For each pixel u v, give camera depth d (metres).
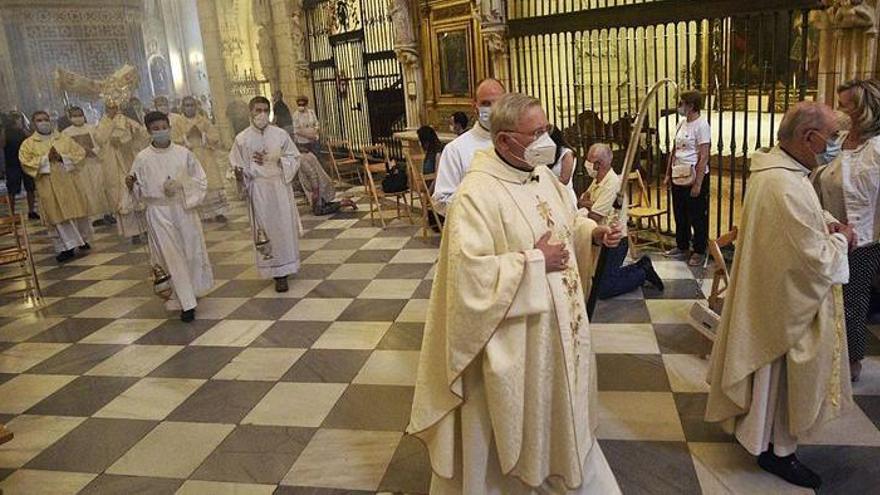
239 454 3.28
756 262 2.55
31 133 7.15
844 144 3.29
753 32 9.25
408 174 8.12
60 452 3.45
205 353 4.57
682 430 3.15
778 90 9.41
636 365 3.84
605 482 2.46
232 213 6.78
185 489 3.03
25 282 6.79
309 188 8.77
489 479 2.33
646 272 4.98
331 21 10.54
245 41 5.62
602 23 6.26
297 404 3.73
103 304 5.91
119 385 4.19
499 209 2.15
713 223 6.57
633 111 8.73
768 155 2.56
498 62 7.78
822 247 2.40
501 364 2.11
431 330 2.33
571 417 2.21
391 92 10.16
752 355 2.57
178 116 5.48
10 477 3.25
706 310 3.72
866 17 4.47
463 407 2.28
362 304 5.30
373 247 7.04
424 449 3.18
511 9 7.80
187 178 5.07
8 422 3.82
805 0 4.56
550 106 8.58
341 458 3.16
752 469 2.81
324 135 10.41
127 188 4.97
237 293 5.82
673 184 5.67
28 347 5.00
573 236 2.38
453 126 6.96
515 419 2.15
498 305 2.04
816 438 2.99
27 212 10.27
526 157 2.16
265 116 5.52
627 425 3.23
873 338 3.90
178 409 3.80
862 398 3.29
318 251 7.04
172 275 5.11
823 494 2.62
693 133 5.45
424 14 9.16
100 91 5.46
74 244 7.57
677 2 5.47
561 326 2.17
